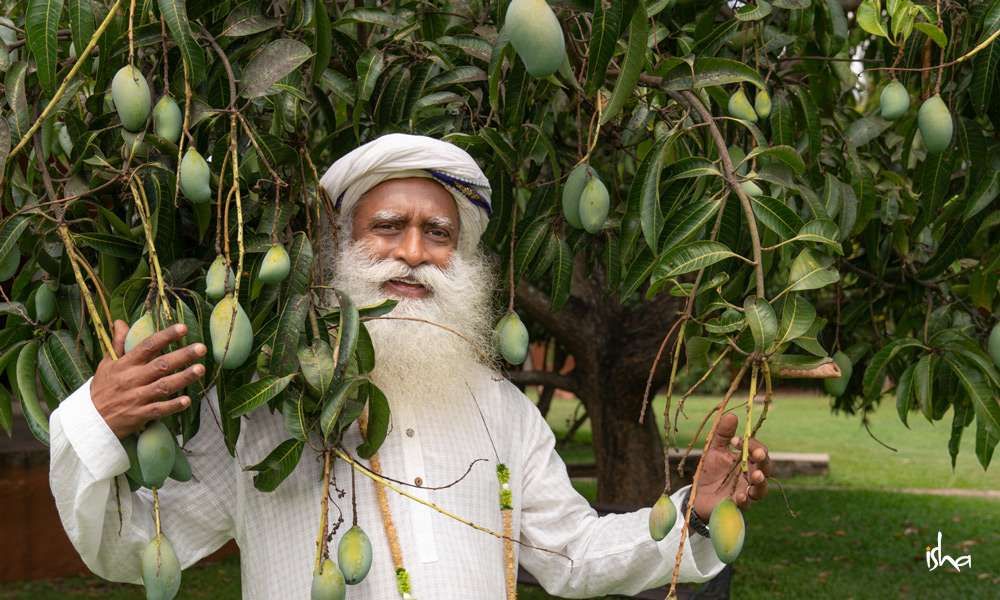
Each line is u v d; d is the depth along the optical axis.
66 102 1.44
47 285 1.45
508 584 1.67
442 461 1.63
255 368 1.37
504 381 1.83
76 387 1.41
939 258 1.92
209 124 1.46
